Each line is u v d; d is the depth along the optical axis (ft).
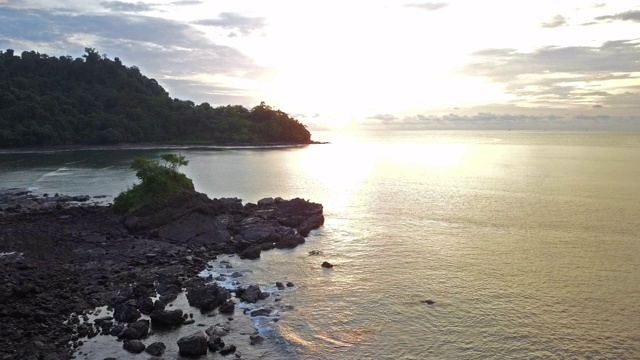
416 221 248.52
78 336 114.42
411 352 113.29
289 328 123.34
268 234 201.16
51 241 185.98
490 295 146.00
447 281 157.58
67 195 314.76
